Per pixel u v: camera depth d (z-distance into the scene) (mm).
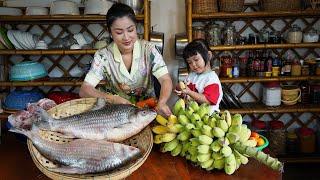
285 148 2557
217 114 1054
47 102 1116
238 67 2467
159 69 1434
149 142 956
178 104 1108
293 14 2291
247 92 2686
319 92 2471
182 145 1055
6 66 2605
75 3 2412
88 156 859
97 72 1461
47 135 950
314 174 2393
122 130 983
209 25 2451
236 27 2584
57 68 2672
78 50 2354
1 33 2381
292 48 2457
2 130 2301
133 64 1460
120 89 1537
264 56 2512
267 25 2570
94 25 2609
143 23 2389
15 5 2566
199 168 1005
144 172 981
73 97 2422
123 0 2283
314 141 2588
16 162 1064
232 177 952
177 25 2609
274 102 2451
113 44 1465
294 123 2719
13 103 2338
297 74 2420
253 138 1076
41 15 2314
